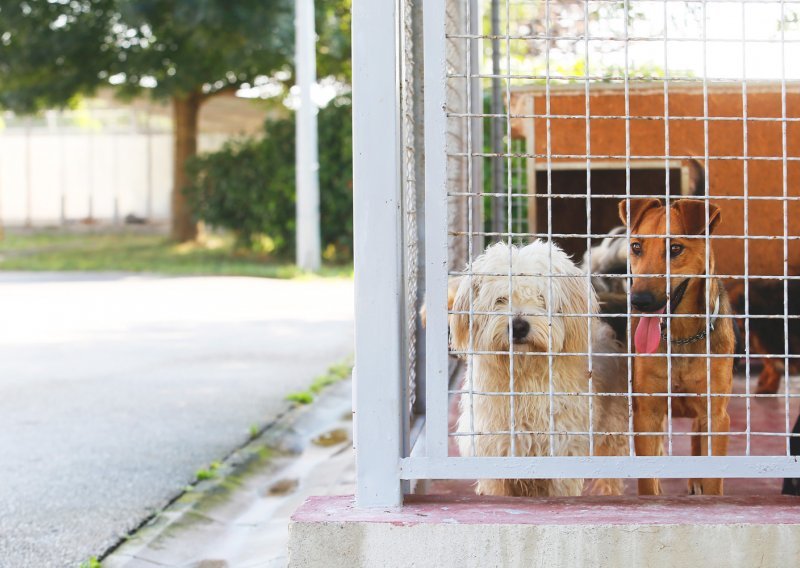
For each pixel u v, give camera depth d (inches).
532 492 139.1
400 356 118.1
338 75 749.3
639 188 205.5
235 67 666.8
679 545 114.4
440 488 154.9
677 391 139.7
